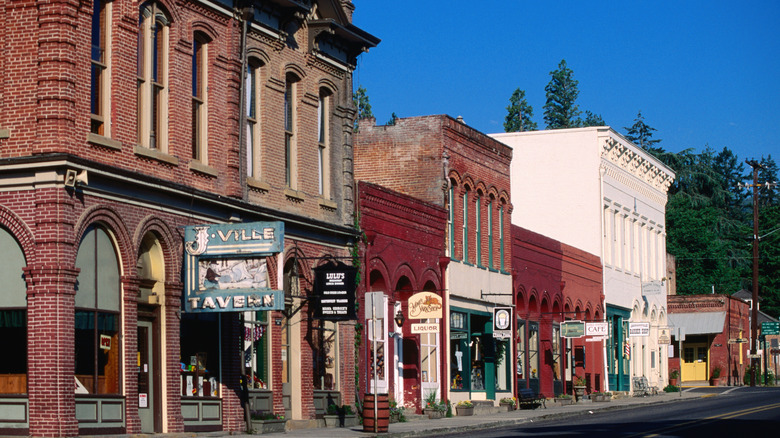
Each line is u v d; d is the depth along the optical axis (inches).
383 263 1314.0
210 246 938.7
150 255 936.3
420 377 1418.6
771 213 4183.1
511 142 2191.2
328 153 1237.1
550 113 4247.0
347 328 1244.5
